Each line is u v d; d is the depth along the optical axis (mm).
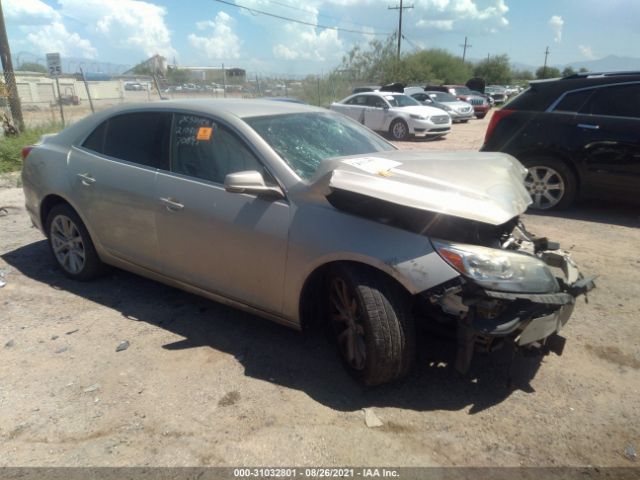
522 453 2551
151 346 3510
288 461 2492
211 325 3803
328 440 2627
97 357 3375
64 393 3004
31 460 2500
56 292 4371
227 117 3547
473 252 2652
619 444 2617
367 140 4074
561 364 3311
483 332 2611
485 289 2582
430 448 2580
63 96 25453
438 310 2963
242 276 3375
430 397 2973
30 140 11344
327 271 3111
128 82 26969
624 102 6273
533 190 6973
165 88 26484
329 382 3109
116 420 2773
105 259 4309
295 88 27391
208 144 3582
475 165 3291
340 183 2799
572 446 2600
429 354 3387
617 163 6277
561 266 3176
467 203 2721
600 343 3562
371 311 2787
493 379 3148
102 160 4141
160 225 3715
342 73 32812
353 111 18031
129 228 3947
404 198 2709
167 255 3770
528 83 7086
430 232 2762
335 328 3189
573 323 3842
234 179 3027
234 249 3344
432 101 22625
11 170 9969
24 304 4137
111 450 2564
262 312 3414
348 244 2861
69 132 4531
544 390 3045
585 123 6430
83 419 2783
